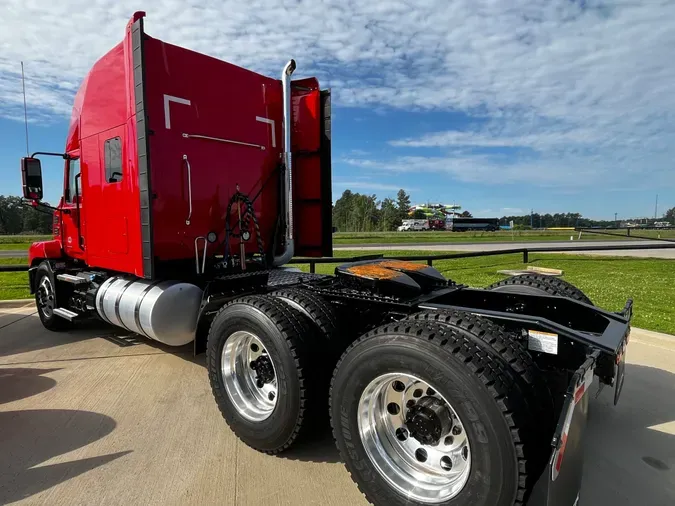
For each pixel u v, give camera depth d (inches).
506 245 1083.3
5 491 100.7
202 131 178.9
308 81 210.4
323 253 212.5
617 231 2340.1
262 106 203.5
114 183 182.2
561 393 99.1
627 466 108.1
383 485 91.3
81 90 209.6
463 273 487.8
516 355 83.8
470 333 87.5
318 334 115.1
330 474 108.2
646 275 468.1
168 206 169.6
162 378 170.7
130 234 174.2
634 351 190.2
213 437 126.1
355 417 94.9
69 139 224.4
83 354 200.4
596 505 93.7
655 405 140.0
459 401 78.8
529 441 75.8
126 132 170.1
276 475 107.4
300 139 214.8
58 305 230.1
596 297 314.2
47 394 155.9
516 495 74.2
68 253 235.0
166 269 182.1
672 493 97.8
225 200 189.6
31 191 224.8
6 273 531.2
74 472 108.1
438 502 83.4
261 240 206.1
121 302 180.7
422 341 84.4
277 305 117.5
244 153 196.4
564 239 1521.9
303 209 217.8
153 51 161.9
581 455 91.2
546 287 149.2
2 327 253.0
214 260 188.4
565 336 93.9
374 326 125.3
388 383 93.7
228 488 101.8
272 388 121.4
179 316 166.9
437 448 90.7
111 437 125.4
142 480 104.7
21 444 121.6
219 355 127.0
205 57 179.0
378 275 124.2
